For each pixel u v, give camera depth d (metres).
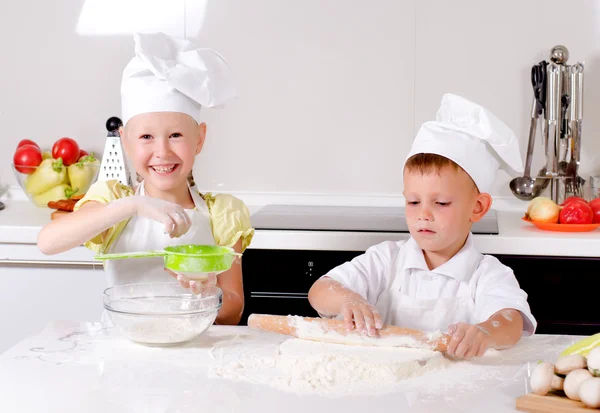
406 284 1.66
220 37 2.71
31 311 2.36
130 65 1.61
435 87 2.66
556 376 1.08
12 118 2.79
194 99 1.59
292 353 1.24
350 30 2.66
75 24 2.75
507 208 2.67
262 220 2.37
